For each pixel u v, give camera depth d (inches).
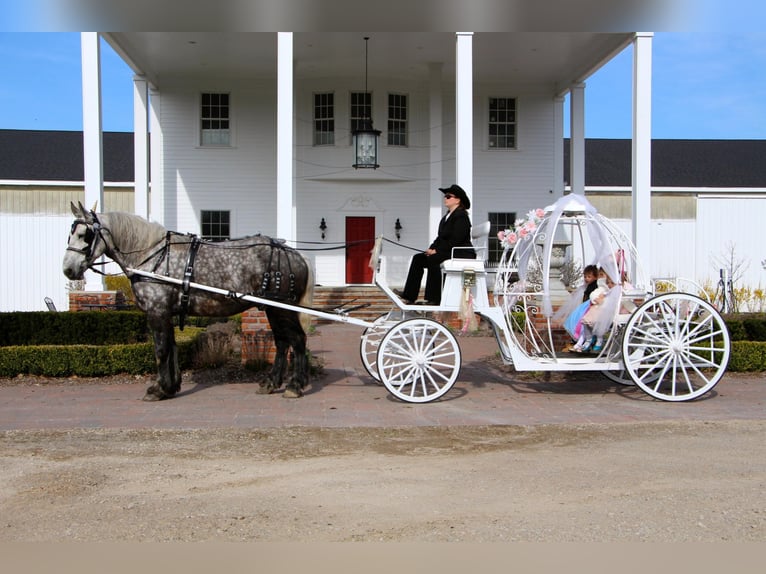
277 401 321.4
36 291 858.1
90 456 233.6
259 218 818.2
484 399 330.0
